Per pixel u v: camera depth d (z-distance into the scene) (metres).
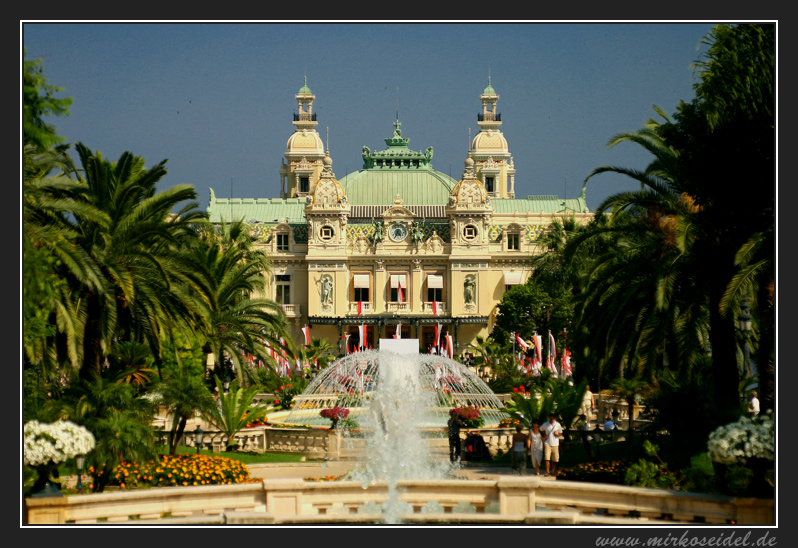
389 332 152.88
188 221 52.03
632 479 33.44
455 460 46.06
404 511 29.52
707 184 41.06
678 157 43.44
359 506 29.58
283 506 29.17
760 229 40.03
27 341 38.72
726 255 40.38
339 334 146.12
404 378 74.31
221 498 29.56
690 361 42.22
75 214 42.19
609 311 44.31
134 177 46.91
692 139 42.38
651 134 44.69
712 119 40.31
